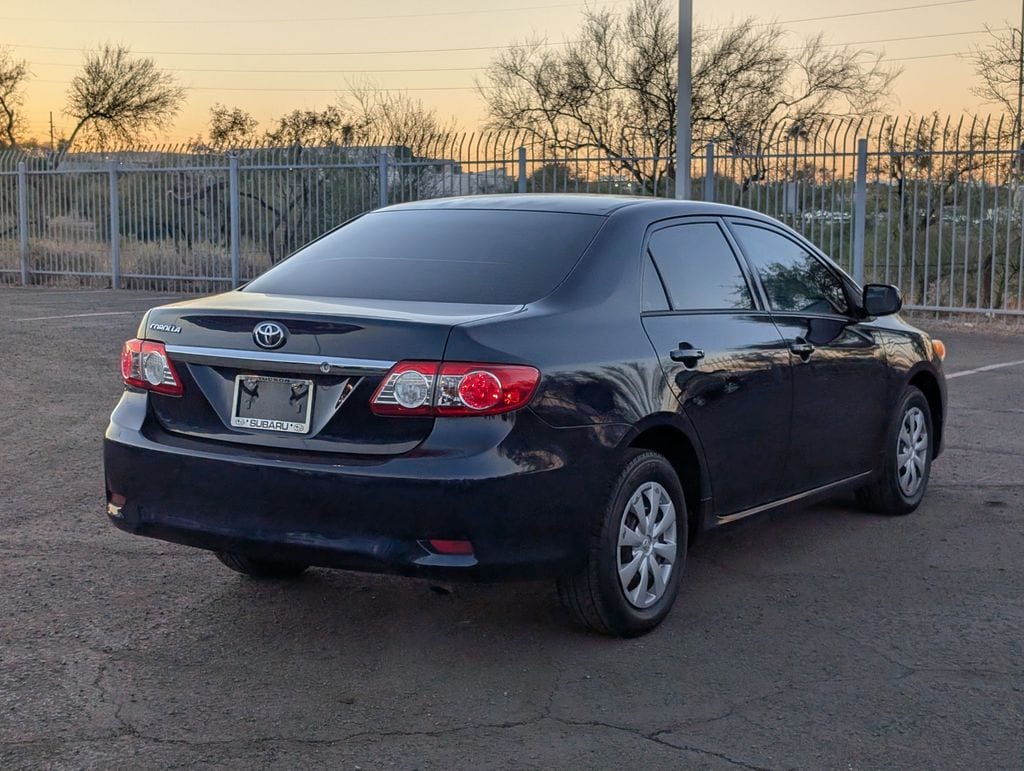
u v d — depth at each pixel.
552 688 4.05
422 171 18.50
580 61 34.28
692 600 5.00
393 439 3.96
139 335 4.54
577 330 4.28
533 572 4.05
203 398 4.30
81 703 3.90
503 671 4.20
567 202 5.03
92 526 6.05
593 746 3.60
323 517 3.98
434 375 3.90
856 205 15.66
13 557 5.51
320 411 4.07
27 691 3.99
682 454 4.79
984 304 15.66
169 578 5.23
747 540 5.95
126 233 21.83
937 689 4.04
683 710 3.87
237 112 51.59
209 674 4.16
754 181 16.39
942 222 15.29
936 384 6.70
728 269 5.22
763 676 4.16
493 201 5.16
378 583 5.19
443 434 3.90
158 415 4.43
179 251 21.25
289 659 4.31
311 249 5.13
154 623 4.67
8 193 23.20
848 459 5.88
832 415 5.66
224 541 4.16
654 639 4.52
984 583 5.22
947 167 15.26
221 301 4.50
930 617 4.77
